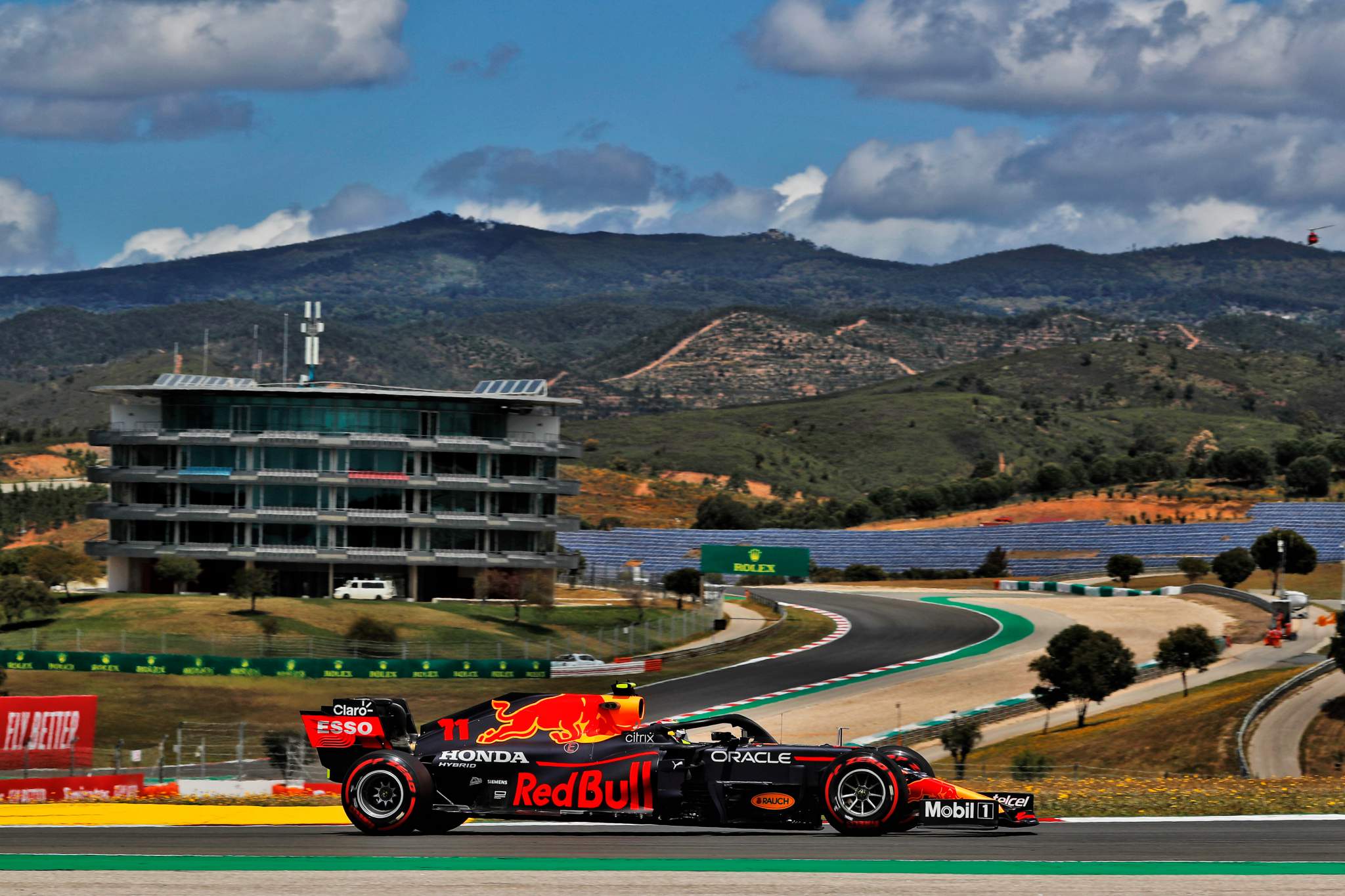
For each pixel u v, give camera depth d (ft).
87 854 148.05
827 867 137.59
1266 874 134.82
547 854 147.02
